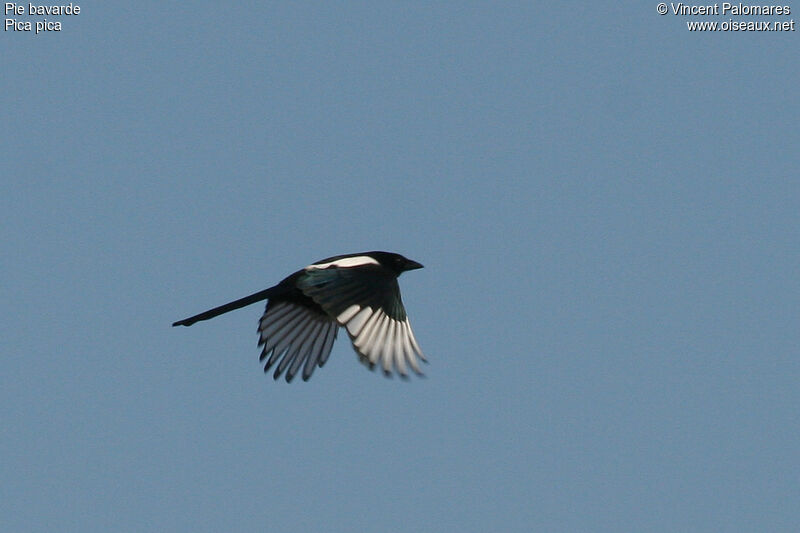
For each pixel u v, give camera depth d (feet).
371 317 50.70
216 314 55.83
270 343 56.80
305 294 52.21
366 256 55.26
